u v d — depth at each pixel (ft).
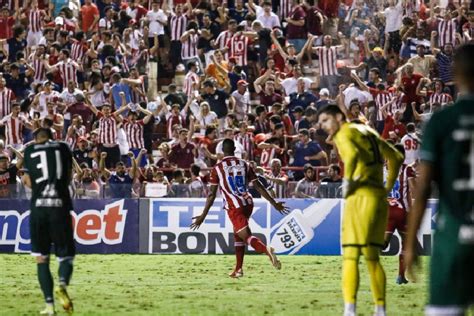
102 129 145.48
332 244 124.67
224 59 169.58
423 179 37.73
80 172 129.49
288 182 125.49
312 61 172.35
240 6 179.73
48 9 189.06
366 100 153.69
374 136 61.52
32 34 183.52
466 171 37.27
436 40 168.86
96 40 172.86
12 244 126.72
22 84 167.53
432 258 37.68
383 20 170.30
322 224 124.77
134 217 127.03
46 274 67.00
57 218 66.08
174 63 175.22
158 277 96.73
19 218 126.93
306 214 124.88
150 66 172.96
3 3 192.54
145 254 125.59
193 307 73.00
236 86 163.53
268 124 148.77
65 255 66.39
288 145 143.02
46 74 164.45
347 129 60.75
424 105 151.94
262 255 123.95
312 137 146.00
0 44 180.45
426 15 175.01
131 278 95.66
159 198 126.72
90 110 155.53
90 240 127.24
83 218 127.24
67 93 156.15
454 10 175.42
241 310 71.15
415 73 156.97
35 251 66.90
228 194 95.35
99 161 143.74
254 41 169.27
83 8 181.57
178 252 126.31
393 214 89.51
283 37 170.30
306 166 129.49
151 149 152.87
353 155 59.57
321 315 68.39
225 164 95.45
